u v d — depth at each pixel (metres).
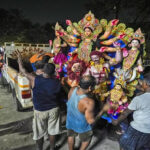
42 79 2.87
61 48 5.09
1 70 8.14
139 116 2.39
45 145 3.56
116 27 4.23
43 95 2.83
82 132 2.64
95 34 4.34
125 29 4.20
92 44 4.35
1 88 7.90
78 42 4.84
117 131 3.70
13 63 7.20
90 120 2.41
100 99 3.82
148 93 2.37
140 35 3.92
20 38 20.19
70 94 2.73
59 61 5.03
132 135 2.47
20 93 4.34
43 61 3.40
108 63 4.10
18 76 4.54
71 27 4.75
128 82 4.11
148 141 2.47
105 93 3.84
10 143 3.63
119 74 4.04
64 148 3.47
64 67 5.08
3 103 5.97
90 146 3.52
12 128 4.26
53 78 2.98
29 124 4.47
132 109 2.39
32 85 2.91
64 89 4.57
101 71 3.89
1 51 8.12
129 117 4.02
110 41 4.23
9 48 7.38
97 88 3.85
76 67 4.21
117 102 3.51
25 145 3.56
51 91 2.86
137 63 4.05
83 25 4.44
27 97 4.23
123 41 4.23
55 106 2.96
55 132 3.08
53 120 3.01
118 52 3.99
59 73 5.07
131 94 4.10
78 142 3.64
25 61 7.25
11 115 5.01
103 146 3.51
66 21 4.84
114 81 4.10
